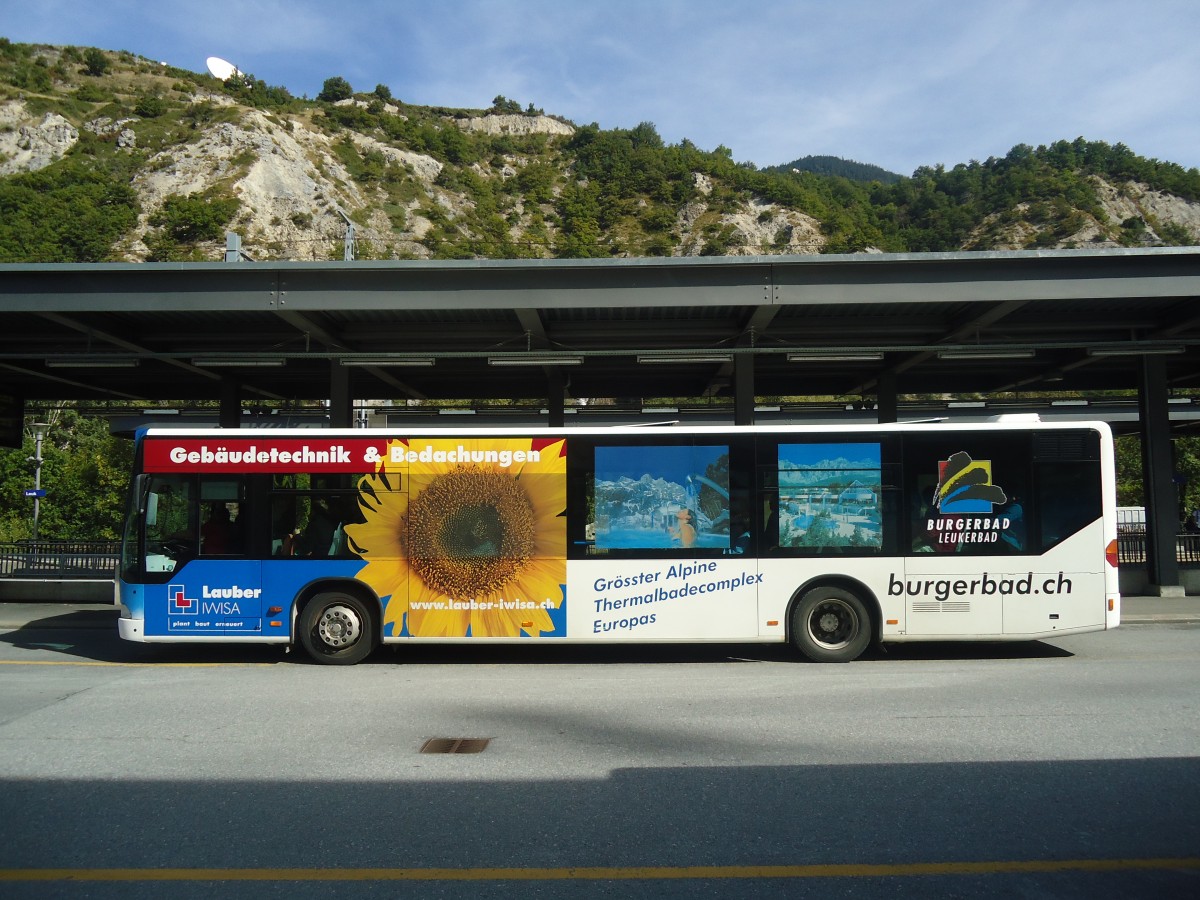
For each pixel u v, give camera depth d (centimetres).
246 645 1313
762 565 1123
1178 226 11888
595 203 12512
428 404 3459
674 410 2539
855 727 762
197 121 10875
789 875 453
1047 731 743
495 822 531
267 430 1152
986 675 1016
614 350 1572
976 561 1117
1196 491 4003
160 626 1128
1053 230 11075
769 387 2342
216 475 1145
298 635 1141
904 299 1393
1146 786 593
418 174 12356
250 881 449
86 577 1923
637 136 15138
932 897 427
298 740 727
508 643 1159
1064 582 1116
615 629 1120
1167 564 1786
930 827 520
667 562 1123
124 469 3828
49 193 8950
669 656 1207
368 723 788
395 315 1617
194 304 1408
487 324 1691
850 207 12694
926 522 1124
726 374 2156
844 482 1130
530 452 1138
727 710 835
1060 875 452
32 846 496
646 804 562
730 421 2525
